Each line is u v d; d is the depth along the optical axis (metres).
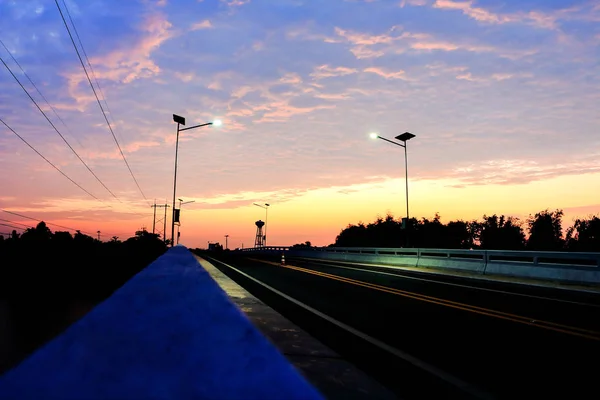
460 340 7.02
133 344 1.70
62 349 1.60
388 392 4.07
